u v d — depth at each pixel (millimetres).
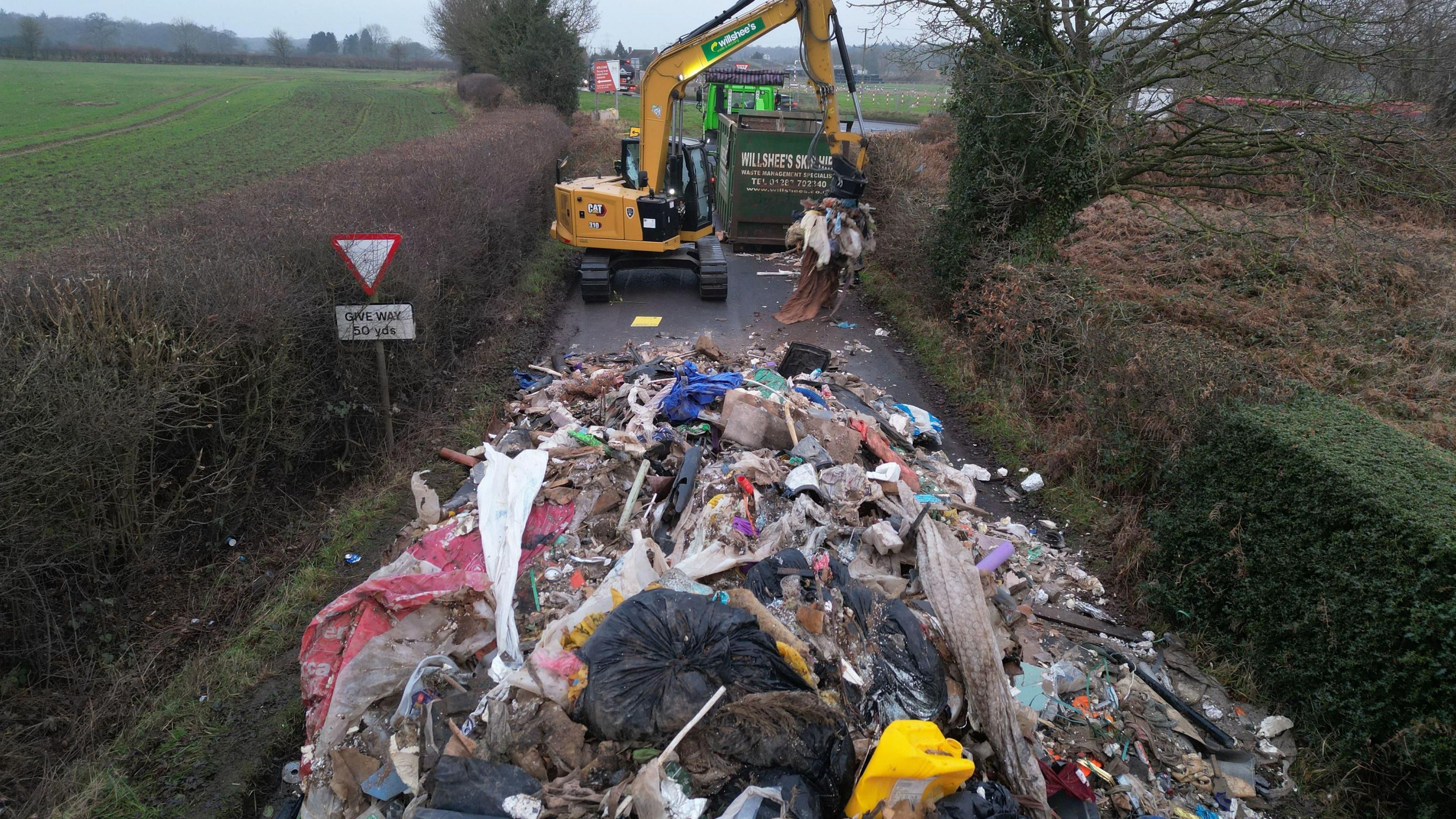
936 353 11133
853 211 12273
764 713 3506
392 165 13531
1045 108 9711
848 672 4141
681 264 13617
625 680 3582
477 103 38719
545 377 10234
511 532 5555
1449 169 9625
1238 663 5344
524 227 14945
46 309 5379
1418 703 4156
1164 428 7016
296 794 4305
